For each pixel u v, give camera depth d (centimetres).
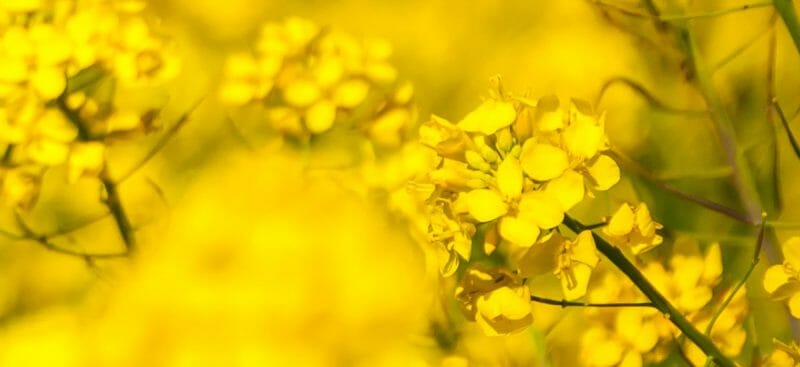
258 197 56
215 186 57
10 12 56
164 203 58
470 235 47
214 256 55
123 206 58
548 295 56
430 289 54
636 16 59
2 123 55
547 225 46
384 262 54
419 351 54
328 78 56
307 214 55
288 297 54
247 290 54
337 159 56
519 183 47
